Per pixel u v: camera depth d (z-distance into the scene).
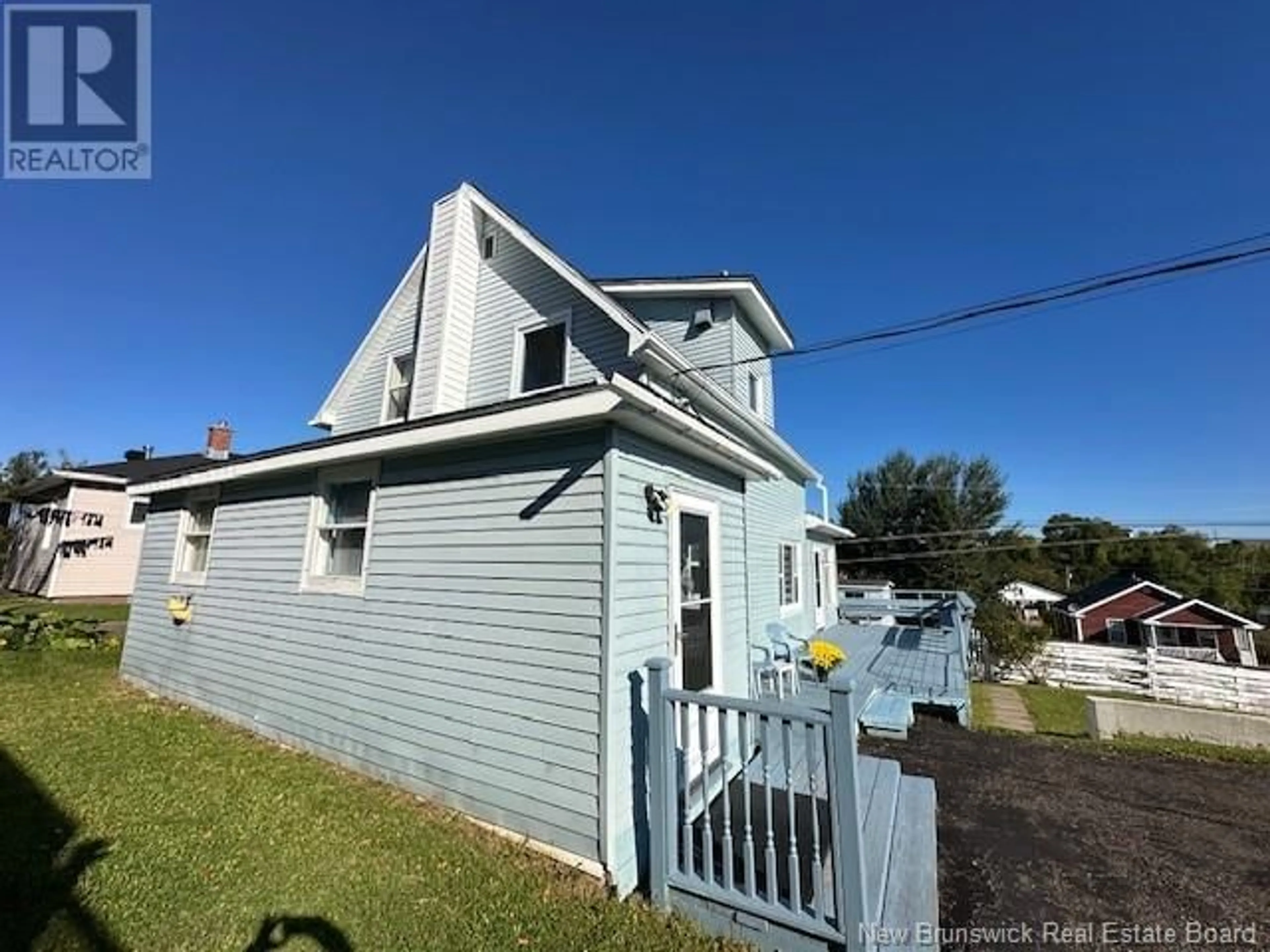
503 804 3.48
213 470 6.37
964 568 27.69
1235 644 26.59
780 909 2.52
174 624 6.80
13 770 4.23
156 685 6.88
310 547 5.30
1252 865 3.24
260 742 5.12
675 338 9.12
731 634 5.16
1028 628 15.93
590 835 3.07
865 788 3.72
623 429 3.56
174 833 3.33
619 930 2.60
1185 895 2.93
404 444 4.27
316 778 4.24
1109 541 37.28
